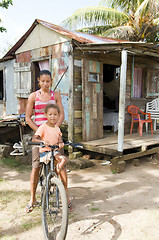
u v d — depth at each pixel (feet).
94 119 20.89
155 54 19.42
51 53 21.85
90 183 14.43
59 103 11.09
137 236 8.82
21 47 26.30
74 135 19.94
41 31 22.91
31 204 10.69
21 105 27.25
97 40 22.59
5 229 9.38
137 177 15.56
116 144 19.07
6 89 29.99
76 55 19.74
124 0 44.16
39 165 10.40
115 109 30.60
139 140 20.76
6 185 14.05
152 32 43.11
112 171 16.56
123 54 16.88
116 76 30.01
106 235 8.88
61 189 7.79
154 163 19.01
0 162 18.88
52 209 8.70
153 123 28.22
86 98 19.99
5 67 29.81
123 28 40.86
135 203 11.66
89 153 20.65
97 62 20.94
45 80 10.21
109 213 10.62
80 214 10.52
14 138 22.93
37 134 9.06
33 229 9.36
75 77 19.80
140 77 26.78
